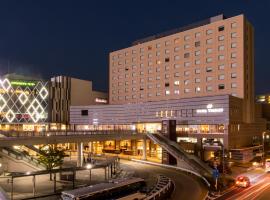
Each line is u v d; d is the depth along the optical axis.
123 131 75.25
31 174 39.22
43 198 38.19
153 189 40.69
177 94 103.62
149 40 118.25
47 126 114.69
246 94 88.50
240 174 60.31
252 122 91.44
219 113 77.88
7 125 106.69
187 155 65.00
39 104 113.56
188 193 41.72
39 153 54.66
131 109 98.88
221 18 95.31
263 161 73.31
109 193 34.66
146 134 74.56
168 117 88.69
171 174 56.25
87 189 34.03
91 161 64.75
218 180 50.22
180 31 107.56
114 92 126.38
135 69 118.62
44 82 115.38
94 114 109.56
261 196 41.22
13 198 37.56
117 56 125.81
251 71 92.88
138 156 80.38
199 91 97.19
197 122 81.94
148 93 113.50
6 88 107.12
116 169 58.66
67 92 122.62
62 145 94.19
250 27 93.31
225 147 75.94
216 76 92.94
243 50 87.50
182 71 102.50
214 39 94.12
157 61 110.88
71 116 115.75
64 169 42.81
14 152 56.25
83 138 61.69
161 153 73.31
